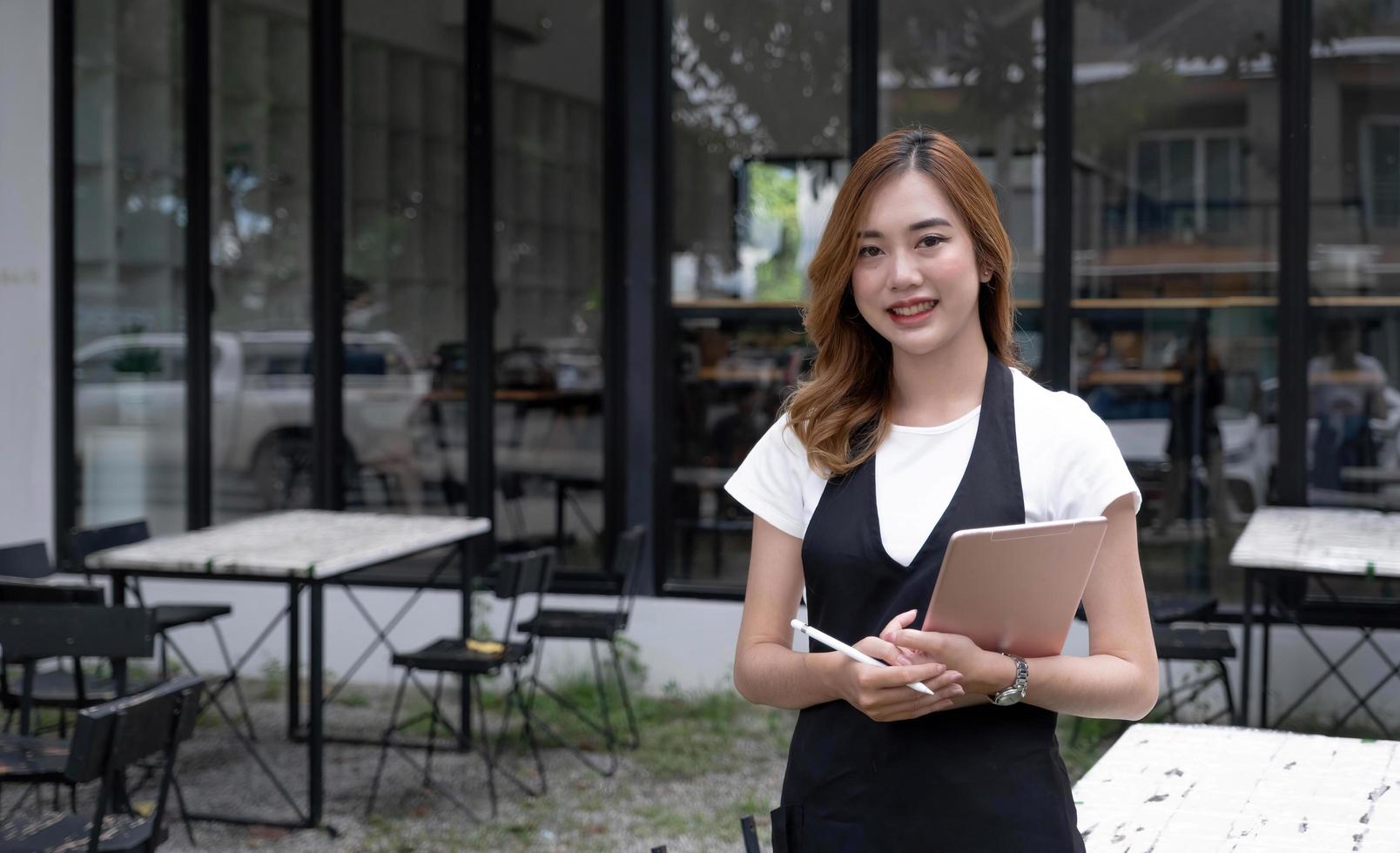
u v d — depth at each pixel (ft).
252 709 19.34
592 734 17.76
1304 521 16.08
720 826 14.29
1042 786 4.81
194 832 14.30
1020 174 18.38
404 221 20.53
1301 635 17.40
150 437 21.63
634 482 19.79
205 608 17.46
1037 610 4.67
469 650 15.34
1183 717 17.58
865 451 5.19
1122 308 18.15
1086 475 4.90
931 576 4.91
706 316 19.53
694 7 19.43
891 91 18.76
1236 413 17.85
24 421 21.76
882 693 4.64
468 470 20.43
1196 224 17.89
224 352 21.25
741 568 19.44
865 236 5.10
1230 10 17.66
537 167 20.04
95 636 11.35
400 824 14.51
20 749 11.80
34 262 21.65
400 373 20.63
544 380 20.13
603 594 19.77
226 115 21.03
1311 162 17.43
